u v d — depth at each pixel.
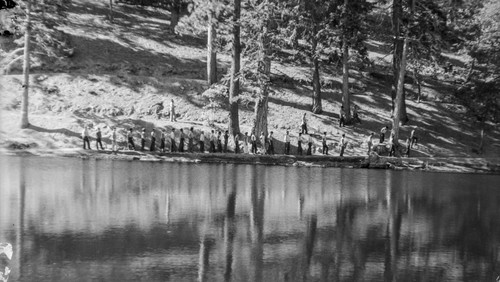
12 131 45.94
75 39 62.19
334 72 68.38
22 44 52.88
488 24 65.94
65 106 52.09
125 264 15.37
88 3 74.69
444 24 56.38
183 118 53.94
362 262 16.84
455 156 56.31
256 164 46.06
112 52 61.84
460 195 32.78
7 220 20.25
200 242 18.28
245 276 14.78
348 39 56.62
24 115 46.59
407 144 54.03
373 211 26.00
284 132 54.31
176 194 27.75
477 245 19.83
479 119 62.03
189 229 20.14
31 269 14.61
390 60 76.50
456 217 25.31
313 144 52.69
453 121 64.31
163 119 53.28
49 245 17.00
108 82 56.09
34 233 18.42
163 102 54.91
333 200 28.64
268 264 16.11
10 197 24.89
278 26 53.50
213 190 29.73
